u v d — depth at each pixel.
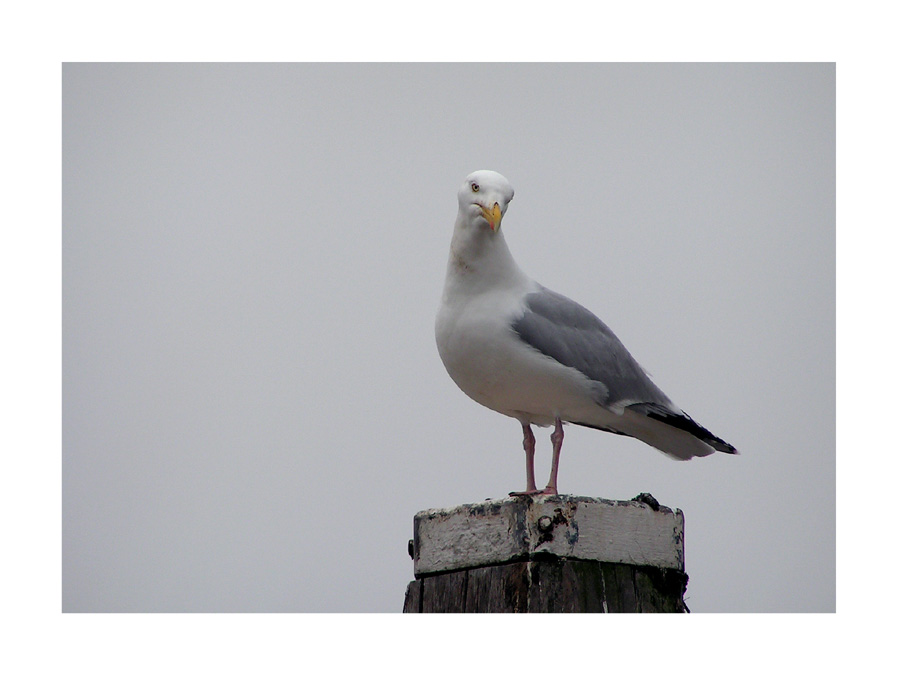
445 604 11.27
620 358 12.64
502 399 12.59
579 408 12.55
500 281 12.27
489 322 12.10
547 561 10.62
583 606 10.63
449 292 12.35
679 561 11.34
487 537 10.98
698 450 13.32
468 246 12.15
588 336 12.47
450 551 11.28
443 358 12.55
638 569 11.05
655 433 13.24
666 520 11.28
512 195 12.22
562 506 10.69
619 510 10.99
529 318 12.14
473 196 12.05
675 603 11.24
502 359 12.15
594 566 10.78
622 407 12.63
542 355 12.12
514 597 10.63
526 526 10.67
